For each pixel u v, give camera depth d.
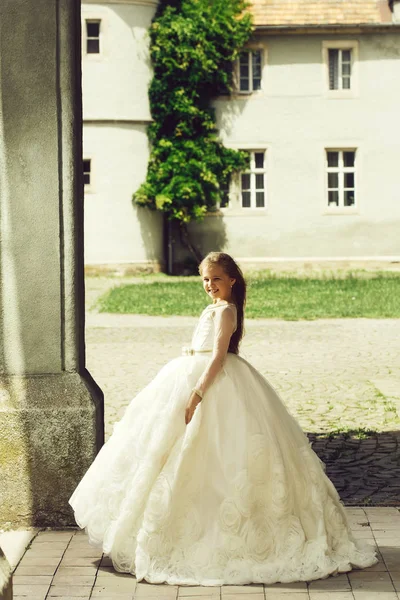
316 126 32.47
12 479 5.88
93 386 6.01
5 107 5.82
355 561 4.99
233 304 5.08
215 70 31.56
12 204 5.85
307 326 17.86
